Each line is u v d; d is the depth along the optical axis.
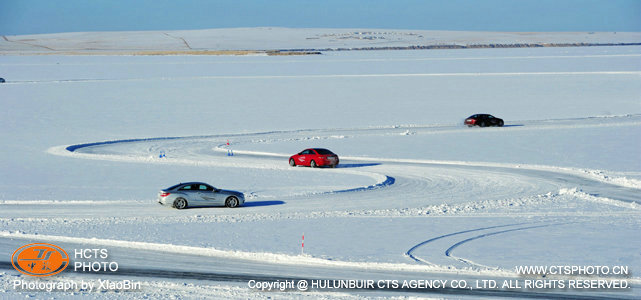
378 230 51.91
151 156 110.06
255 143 129.38
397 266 40.25
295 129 152.50
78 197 71.12
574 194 71.00
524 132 137.12
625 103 189.75
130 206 65.25
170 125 162.12
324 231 51.47
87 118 174.38
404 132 140.88
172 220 56.91
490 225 54.16
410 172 91.75
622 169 91.38
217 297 34.50
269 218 57.94
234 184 81.19
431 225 54.16
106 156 109.38
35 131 150.12
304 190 76.31
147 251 45.19
